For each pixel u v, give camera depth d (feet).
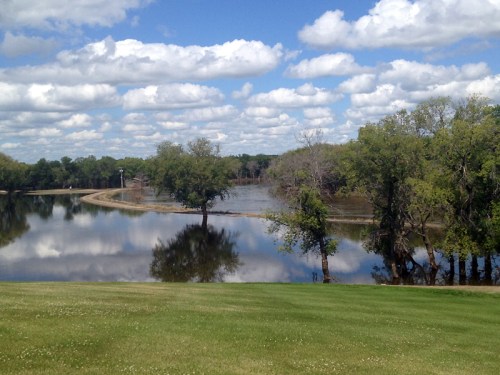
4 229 289.12
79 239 252.21
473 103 164.25
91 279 169.89
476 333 66.23
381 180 161.48
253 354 48.70
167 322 57.77
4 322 50.90
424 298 93.35
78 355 43.62
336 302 83.56
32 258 205.16
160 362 43.73
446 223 163.53
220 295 84.17
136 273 179.93
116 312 60.64
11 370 38.65
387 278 166.40
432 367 50.03
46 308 59.06
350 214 297.94
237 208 378.32
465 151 153.99
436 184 158.61
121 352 45.50
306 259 200.03
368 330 63.05
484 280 161.27
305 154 295.69
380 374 46.24
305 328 60.95
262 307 73.51
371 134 159.22
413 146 157.48
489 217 152.66
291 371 44.88
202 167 320.09
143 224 307.17
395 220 168.86
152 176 393.09
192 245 235.61
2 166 532.32
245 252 218.59
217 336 53.57
